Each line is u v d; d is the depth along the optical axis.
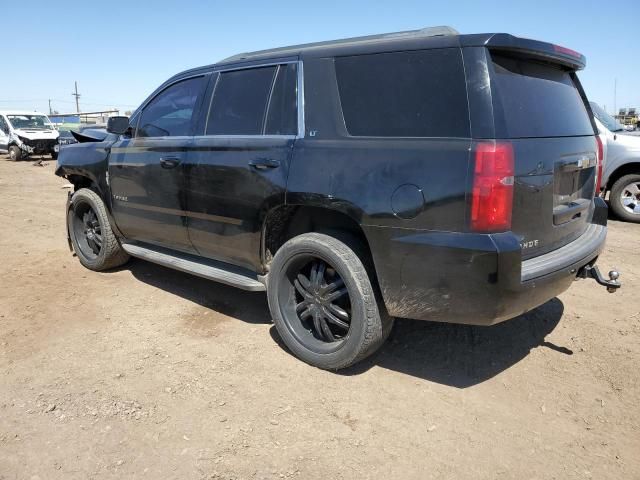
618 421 2.94
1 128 22.30
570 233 3.42
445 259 2.76
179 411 3.01
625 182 8.30
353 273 3.15
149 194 4.47
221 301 4.67
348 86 3.25
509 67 2.93
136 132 4.75
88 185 5.59
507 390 3.25
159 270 5.52
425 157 2.81
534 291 2.87
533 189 2.87
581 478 2.51
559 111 3.27
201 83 4.21
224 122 3.94
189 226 4.16
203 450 2.68
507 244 2.65
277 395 3.17
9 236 7.10
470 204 2.67
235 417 2.96
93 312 4.40
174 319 4.27
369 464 2.59
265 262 3.73
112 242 5.20
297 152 3.35
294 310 3.59
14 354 3.66
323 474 2.52
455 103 2.79
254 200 3.57
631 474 2.54
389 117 3.04
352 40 3.52
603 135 8.45
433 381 3.35
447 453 2.68
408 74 3.00
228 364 3.54
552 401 3.14
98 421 2.91
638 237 7.19
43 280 5.19
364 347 3.21
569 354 3.70
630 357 3.64
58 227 7.74
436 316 2.95
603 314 4.38
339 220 3.41
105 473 2.52
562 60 3.22
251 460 2.61
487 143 2.65
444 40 2.89
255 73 3.81
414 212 2.83
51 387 3.24
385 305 3.11
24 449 2.68
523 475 2.53
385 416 2.98
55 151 22.11
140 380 3.33
